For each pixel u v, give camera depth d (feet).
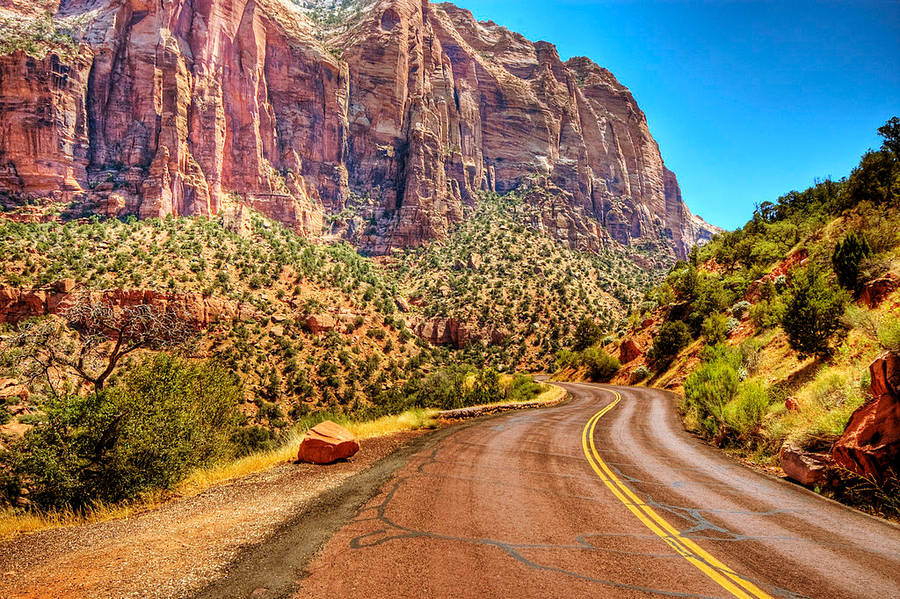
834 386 33.55
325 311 296.30
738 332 113.09
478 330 396.16
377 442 39.34
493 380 93.61
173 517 21.04
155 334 43.27
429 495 22.44
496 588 13.00
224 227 436.35
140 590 12.91
